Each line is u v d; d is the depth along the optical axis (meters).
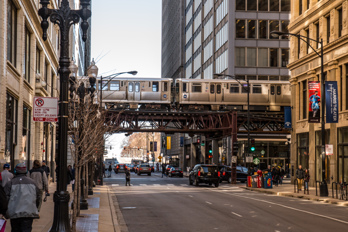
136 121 59.38
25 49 30.36
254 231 15.00
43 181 15.34
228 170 53.19
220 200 27.45
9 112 25.03
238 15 70.38
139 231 15.39
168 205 24.48
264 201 26.77
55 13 11.95
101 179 44.84
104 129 28.73
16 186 10.23
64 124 11.81
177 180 60.03
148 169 82.31
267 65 70.38
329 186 37.88
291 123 46.38
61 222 11.55
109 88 58.00
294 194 31.41
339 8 37.34
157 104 59.47
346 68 36.56
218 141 76.75
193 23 97.25
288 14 70.94
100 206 22.78
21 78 27.58
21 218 10.25
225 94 59.66
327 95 34.81
